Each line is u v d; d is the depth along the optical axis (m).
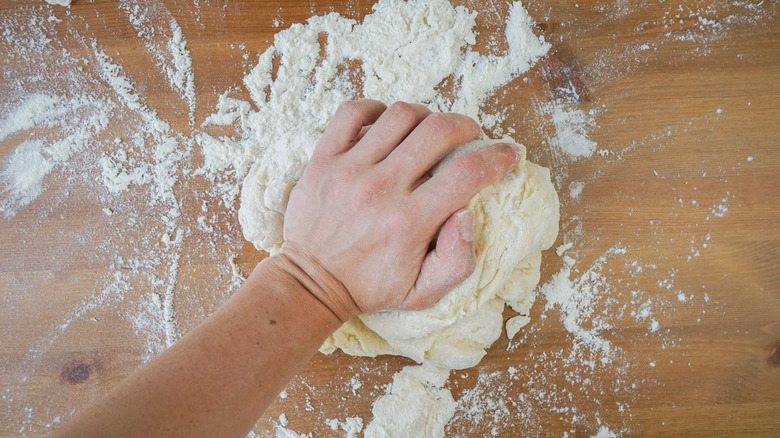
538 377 1.02
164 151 1.05
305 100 1.05
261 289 0.76
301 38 1.05
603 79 1.04
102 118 1.06
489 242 0.87
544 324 1.02
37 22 1.06
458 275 0.77
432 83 1.05
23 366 1.02
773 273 1.02
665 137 1.04
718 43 1.04
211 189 1.04
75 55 1.06
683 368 1.01
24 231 1.04
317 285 0.78
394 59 1.05
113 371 1.02
